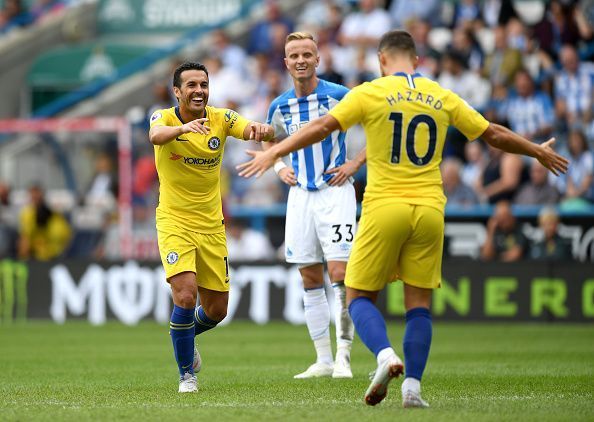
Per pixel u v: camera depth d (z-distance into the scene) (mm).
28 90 76562
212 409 21500
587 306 52688
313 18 74062
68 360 36938
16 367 34188
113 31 79750
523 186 57156
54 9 80750
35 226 62031
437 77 63750
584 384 27141
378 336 20750
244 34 74438
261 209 60656
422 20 66875
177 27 78500
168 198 25547
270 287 56125
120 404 22859
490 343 43031
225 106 66438
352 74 65438
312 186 30234
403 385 21219
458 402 22734
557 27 63219
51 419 20031
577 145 58031
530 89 61438
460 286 54125
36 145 63625
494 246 55406
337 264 29828
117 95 73500
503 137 21688
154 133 23781
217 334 49156
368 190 21359
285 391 25469
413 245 21344
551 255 54531
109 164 62812
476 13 66438
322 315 30453
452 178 57562
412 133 21141
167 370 32906
